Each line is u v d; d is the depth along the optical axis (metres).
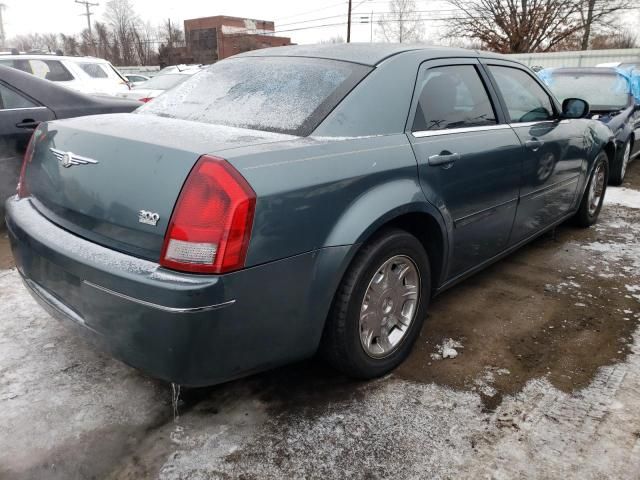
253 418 2.22
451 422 2.19
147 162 1.86
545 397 2.36
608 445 2.06
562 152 3.73
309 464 1.97
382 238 2.29
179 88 2.89
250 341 1.90
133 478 1.90
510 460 1.98
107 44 58.41
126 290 1.78
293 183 1.90
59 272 2.05
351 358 2.29
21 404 2.27
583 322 3.07
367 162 2.20
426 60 2.72
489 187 2.93
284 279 1.91
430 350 2.75
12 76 4.63
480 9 28.16
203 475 1.91
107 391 2.38
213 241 1.73
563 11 26.94
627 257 4.14
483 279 3.69
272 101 2.43
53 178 2.19
